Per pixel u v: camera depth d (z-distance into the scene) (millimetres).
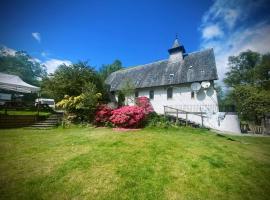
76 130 12875
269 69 32531
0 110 17766
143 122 14672
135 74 28047
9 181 4863
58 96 18812
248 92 21609
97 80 20703
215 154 7461
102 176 5230
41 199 4105
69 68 18781
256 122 21094
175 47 23766
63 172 5445
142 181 5004
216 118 17219
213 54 20516
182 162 6402
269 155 8102
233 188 4879
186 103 19797
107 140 9219
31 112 18359
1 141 9047
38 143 8750
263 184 5215
